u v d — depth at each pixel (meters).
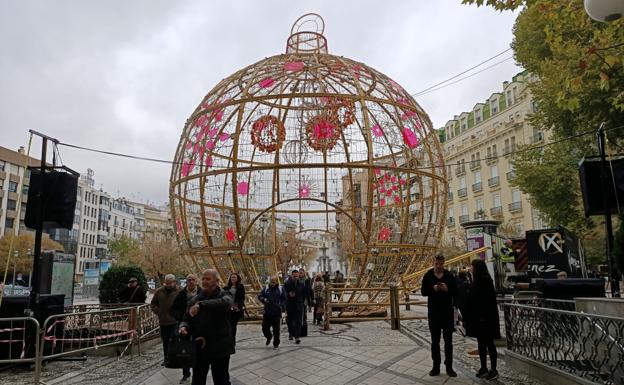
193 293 6.07
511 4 6.60
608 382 3.90
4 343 6.39
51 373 6.07
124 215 82.06
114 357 7.18
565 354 4.62
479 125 43.91
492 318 5.26
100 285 11.04
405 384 5.04
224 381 4.08
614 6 4.10
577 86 6.33
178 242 10.57
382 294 10.67
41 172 5.94
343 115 10.12
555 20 6.55
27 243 37.97
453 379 5.21
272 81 10.58
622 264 4.27
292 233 14.11
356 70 10.56
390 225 10.41
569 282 6.91
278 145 10.23
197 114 10.41
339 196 10.51
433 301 5.47
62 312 7.22
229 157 10.44
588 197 6.11
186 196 10.48
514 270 13.75
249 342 8.02
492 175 40.34
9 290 17.33
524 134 36.38
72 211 6.08
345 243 12.48
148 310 8.09
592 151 13.10
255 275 10.45
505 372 5.52
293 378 5.43
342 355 6.67
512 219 37.69
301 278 8.41
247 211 11.45
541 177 14.58
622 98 7.79
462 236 42.72
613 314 4.23
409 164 10.32
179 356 4.80
